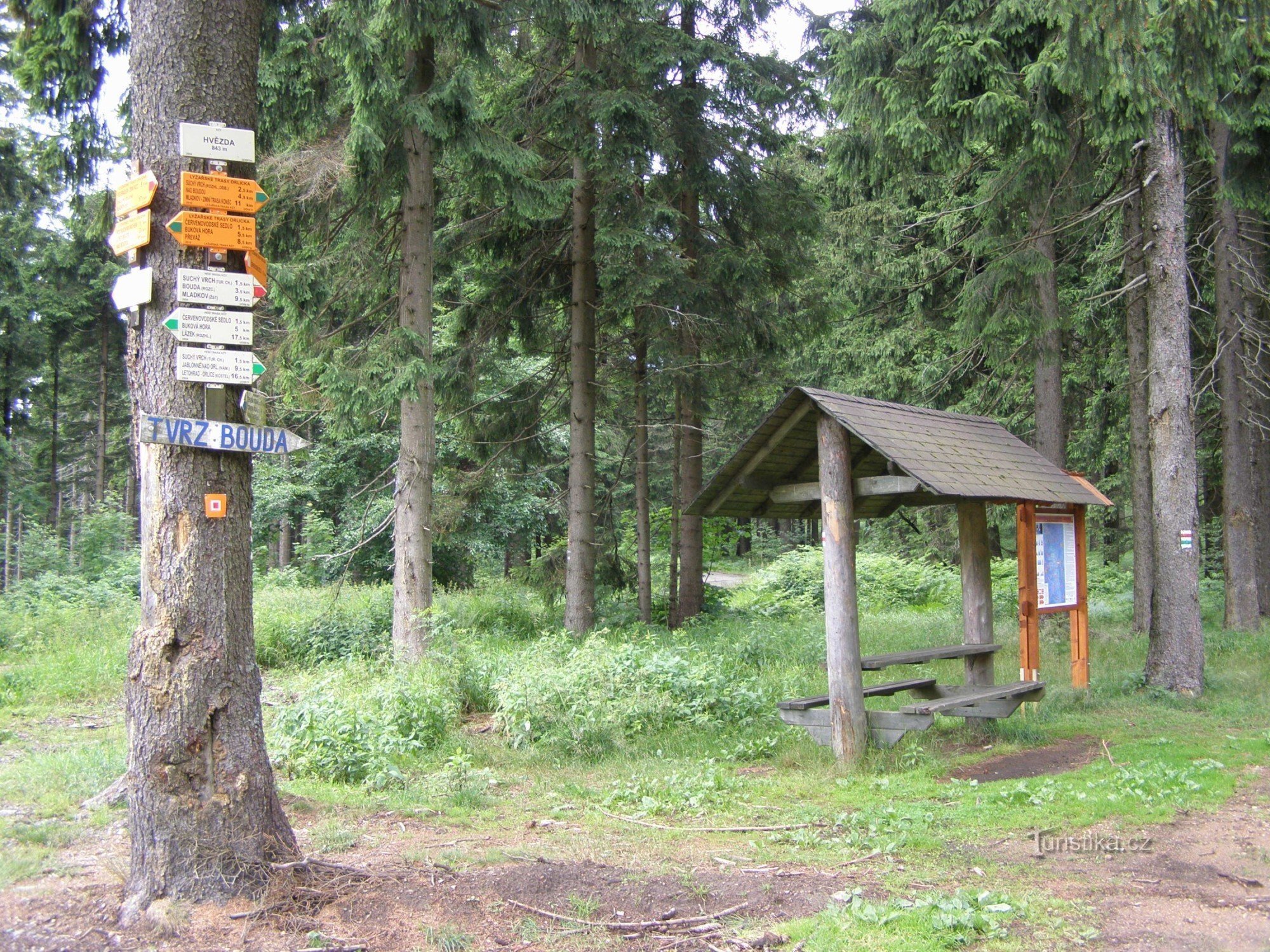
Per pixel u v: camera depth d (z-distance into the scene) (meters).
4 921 3.82
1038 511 9.41
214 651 4.12
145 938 3.72
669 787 6.57
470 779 6.75
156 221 4.28
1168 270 10.62
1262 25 8.43
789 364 19.94
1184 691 10.14
